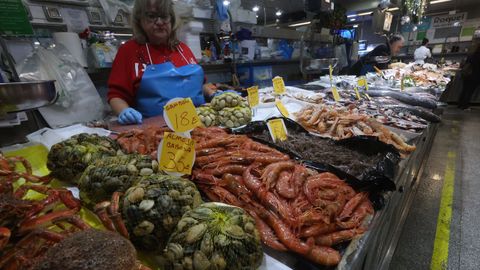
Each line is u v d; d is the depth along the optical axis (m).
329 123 1.78
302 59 4.24
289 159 1.15
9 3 1.46
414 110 2.08
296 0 4.93
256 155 1.12
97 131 1.40
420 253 1.87
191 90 2.01
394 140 1.52
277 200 0.86
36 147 1.22
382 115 1.94
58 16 2.13
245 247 0.53
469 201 2.44
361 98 2.53
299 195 0.91
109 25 2.49
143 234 0.59
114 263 0.42
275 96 2.32
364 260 0.83
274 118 1.57
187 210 0.62
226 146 1.22
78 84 2.00
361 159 1.20
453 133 4.34
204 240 0.51
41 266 0.41
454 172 2.98
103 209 0.61
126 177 0.71
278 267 0.61
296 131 1.58
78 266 0.40
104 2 2.38
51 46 1.97
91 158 0.87
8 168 0.86
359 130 1.64
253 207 0.86
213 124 1.61
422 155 2.35
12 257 0.53
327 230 0.76
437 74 4.11
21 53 1.87
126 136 1.27
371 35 10.03
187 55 2.19
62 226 0.64
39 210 0.65
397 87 3.18
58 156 0.88
